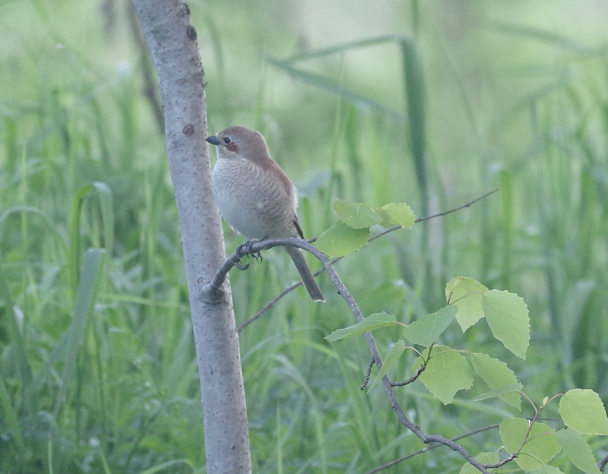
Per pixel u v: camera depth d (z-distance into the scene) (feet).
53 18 49.98
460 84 40.55
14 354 25.32
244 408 19.22
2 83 45.73
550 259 37.09
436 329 13.70
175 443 25.49
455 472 24.98
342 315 32.53
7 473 23.97
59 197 33.91
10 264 29.35
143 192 36.19
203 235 18.85
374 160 37.24
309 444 26.84
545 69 44.75
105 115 39.32
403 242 39.81
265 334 29.45
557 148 41.88
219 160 25.39
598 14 66.49
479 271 38.42
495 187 42.14
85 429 26.40
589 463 14.46
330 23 61.21
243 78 53.52
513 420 15.51
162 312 31.07
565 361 32.63
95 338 26.20
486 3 66.18
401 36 33.42
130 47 50.03
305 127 53.57
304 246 16.55
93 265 23.70
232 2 54.65
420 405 28.12
